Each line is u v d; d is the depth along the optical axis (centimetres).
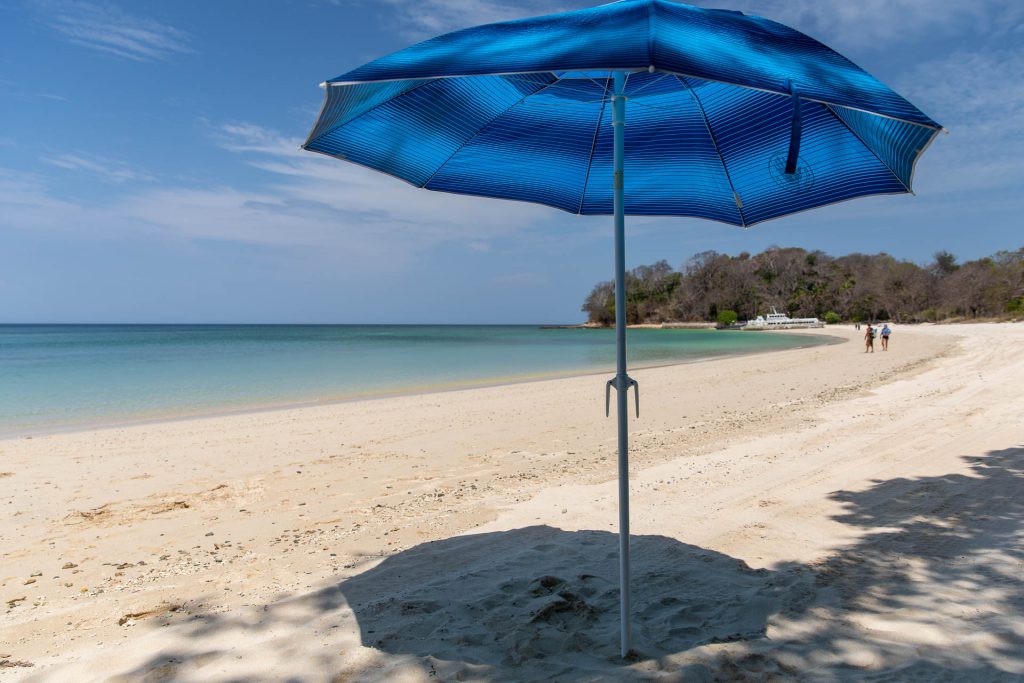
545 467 753
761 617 322
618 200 272
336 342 6544
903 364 2128
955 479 593
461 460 821
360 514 572
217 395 1744
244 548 486
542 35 219
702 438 895
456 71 197
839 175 312
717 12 249
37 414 1391
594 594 358
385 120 293
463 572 403
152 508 619
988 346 2838
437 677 266
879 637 295
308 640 308
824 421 984
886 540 435
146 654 301
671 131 339
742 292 12800
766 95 298
